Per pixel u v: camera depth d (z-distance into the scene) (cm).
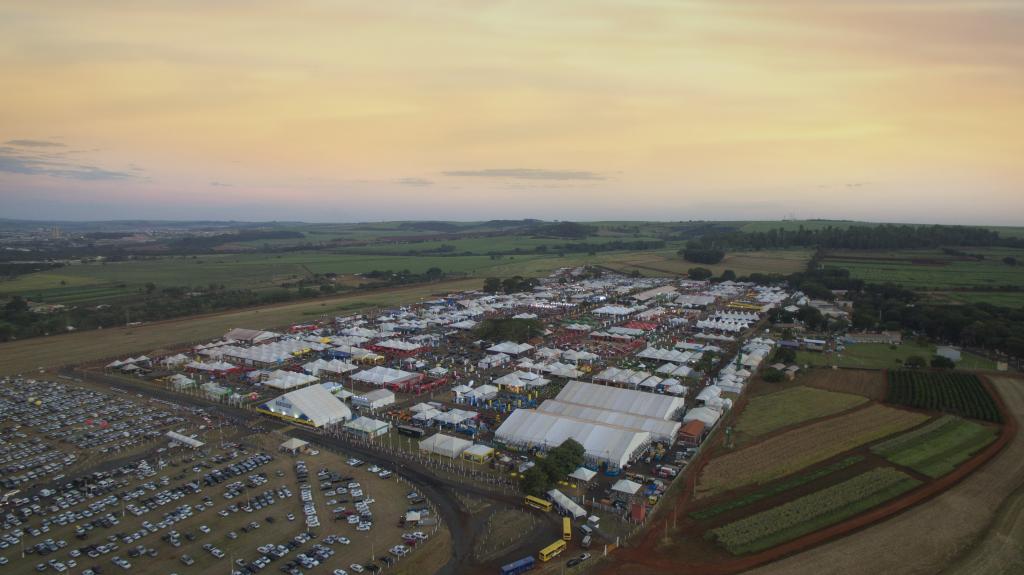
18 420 14425
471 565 8450
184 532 9381
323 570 8331
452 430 13800
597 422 13575
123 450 12719
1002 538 8819
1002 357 19862
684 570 8256
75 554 8719
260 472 11581
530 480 10256
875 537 8944
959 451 12062
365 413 14975
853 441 12644
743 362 18625
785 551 8625
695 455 12138
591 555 8662
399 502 10350
